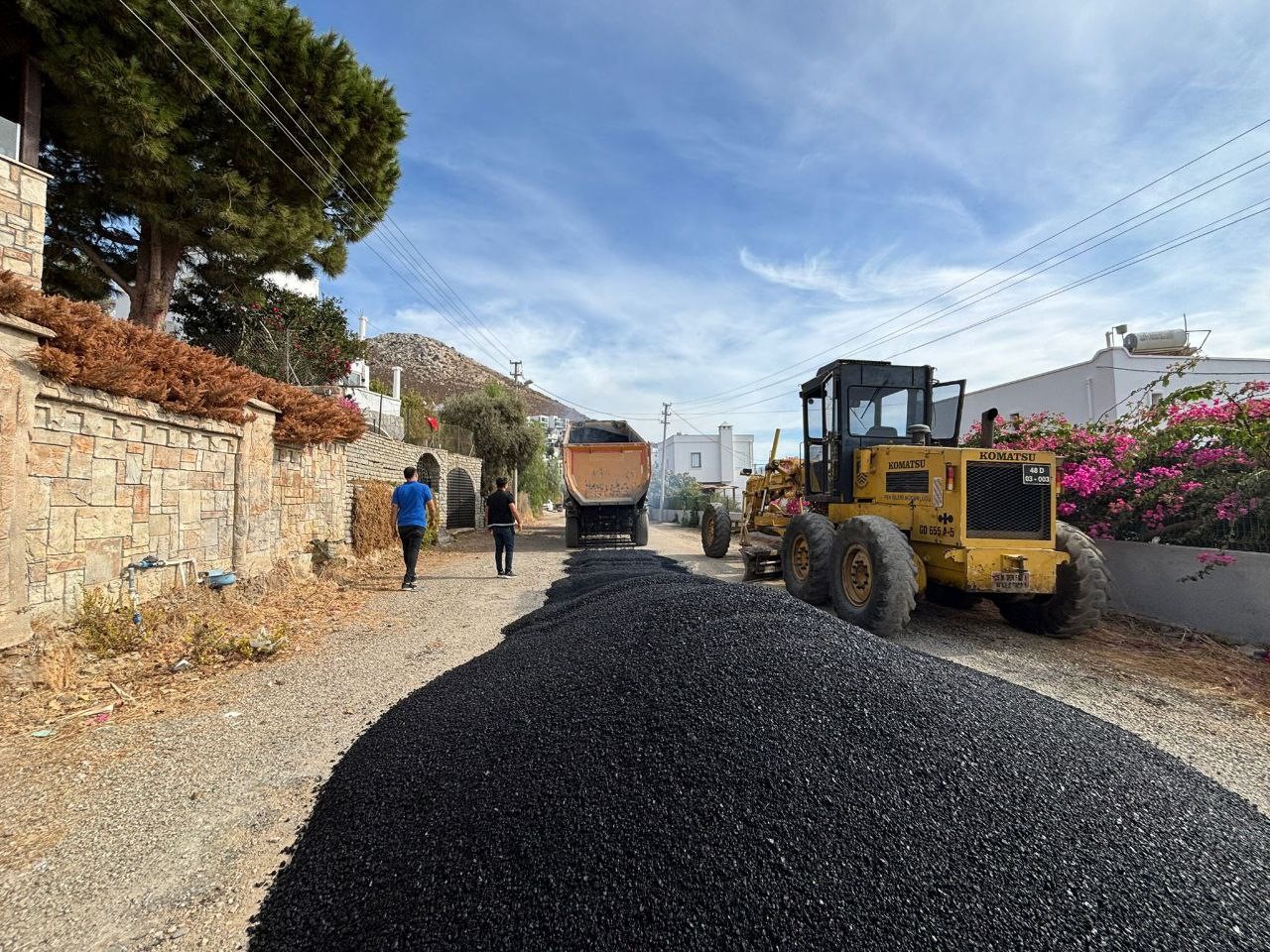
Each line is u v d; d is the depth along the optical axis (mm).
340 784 2381
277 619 5453
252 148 10141
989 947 1438
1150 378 12492
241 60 9531
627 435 13859
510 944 1492
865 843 1719
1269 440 4969
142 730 3064
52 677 3473
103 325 4305
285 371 11508
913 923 1495
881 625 4582
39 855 2033
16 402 3547
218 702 3457
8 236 6258
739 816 1823
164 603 4816
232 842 2123
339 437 8359
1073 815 1857
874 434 6152
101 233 10977
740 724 2215
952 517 4660
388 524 10266
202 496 5465
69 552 4012
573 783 2039
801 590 5777
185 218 9781
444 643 4836
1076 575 4645
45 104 9227
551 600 6504
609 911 1565
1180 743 2963
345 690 3682
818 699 2342
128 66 8289
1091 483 5711
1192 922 1528
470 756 2320
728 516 10992
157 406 4801
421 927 1562
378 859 1853
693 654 2770
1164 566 5199
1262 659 4262
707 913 1542
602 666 2889
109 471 4363
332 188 11695
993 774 1997
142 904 1797
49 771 2627
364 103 11508
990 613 5820
